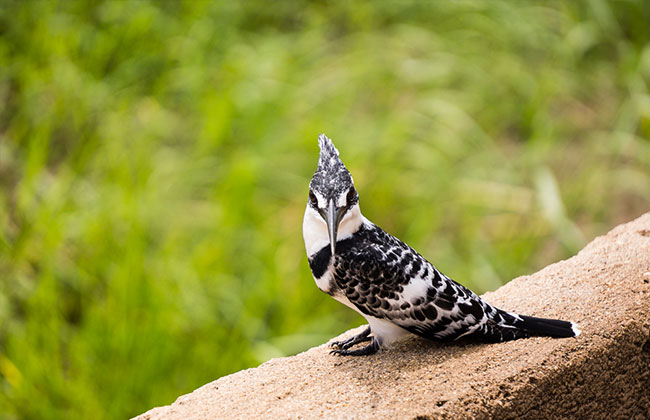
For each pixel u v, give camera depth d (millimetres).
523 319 4562
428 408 4039
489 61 12047
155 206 9383
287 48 12039
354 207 4477
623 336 4617
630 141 11055
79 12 12141
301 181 10297
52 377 7375
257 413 4176
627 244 5512
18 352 7633
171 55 11711
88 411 7133
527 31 12398
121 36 11812
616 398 4664
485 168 10562
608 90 12102
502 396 4184
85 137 10422
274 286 8406
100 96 10922
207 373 7539
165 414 4301
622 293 4926
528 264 9711
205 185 10492
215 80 11289
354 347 4926
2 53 11492
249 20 13070
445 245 9711
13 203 10039
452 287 4492
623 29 12742
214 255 8820
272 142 10328
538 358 4355
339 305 8711
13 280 8750
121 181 9289
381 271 4402
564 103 12055
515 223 10078
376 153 10078
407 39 12297
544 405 4320
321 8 13250
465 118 10984
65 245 9086
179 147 11070
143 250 8297
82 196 9656
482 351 4477
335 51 12586
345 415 4051
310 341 8188
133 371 7312
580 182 10547
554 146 11172
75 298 8812
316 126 10453
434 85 11594
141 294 7785
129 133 10555
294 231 9625
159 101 11344
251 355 7664
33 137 10523
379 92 11562
